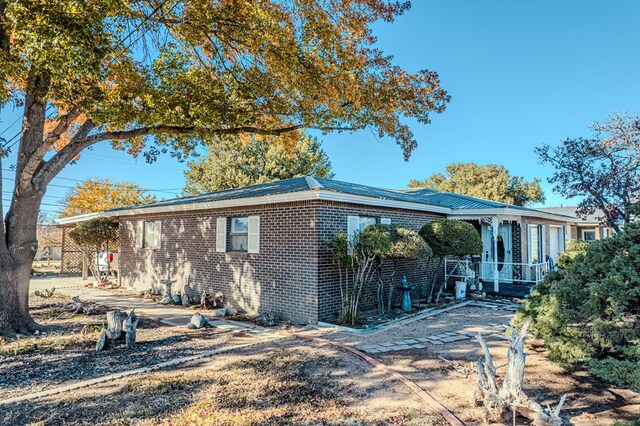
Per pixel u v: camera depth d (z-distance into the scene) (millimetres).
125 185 31125
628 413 4152
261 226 10352
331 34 8359
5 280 7613
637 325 4230
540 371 5500
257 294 10336
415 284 12625
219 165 28672
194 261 12430
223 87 9375
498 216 13820
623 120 9562
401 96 9797
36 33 5512
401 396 4598
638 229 4445
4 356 6285
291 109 10414
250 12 7785
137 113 7992
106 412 4211
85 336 7570
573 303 4758
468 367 5590
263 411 4207
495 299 12211
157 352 6594
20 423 3965
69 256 21688
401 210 12266
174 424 3926
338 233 9234
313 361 5965
